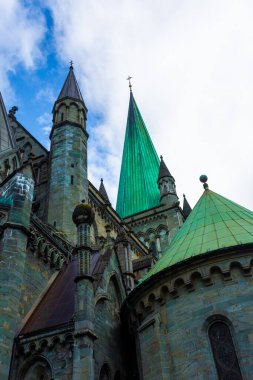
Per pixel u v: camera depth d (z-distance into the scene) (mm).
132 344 27391
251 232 24375
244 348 20312
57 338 23094
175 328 22594
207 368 20562
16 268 25672
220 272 22594
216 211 28359
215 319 21844
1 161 40375
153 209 82312
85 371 20938
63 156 46750
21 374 22953
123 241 33844
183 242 26422
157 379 21750
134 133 101188
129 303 26062
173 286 23469
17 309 24516
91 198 56156
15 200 29094
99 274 27406
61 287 29500
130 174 93188
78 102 52969
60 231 39125
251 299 21422
